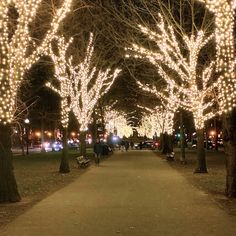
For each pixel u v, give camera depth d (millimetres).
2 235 11133
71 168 36969
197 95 29578
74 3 23641
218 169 33906
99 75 40375
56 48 33875
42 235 11086
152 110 64062
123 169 35406
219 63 17422
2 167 17281
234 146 17938
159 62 32312
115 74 41531
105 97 63281
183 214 14000
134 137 114750
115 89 65500
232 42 17281
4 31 16500
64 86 32562
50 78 41156
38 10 20109
